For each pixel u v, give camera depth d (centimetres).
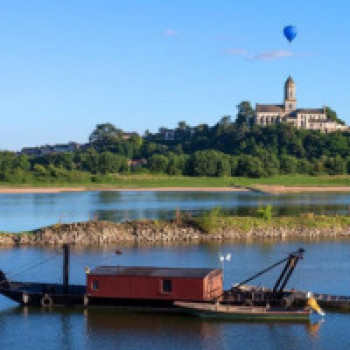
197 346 12912
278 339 13238
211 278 14938
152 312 15012
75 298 15300
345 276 18725
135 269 15562
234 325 14150
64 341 13325
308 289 17200
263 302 14688
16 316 14962
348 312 14888
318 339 13200
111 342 13238
